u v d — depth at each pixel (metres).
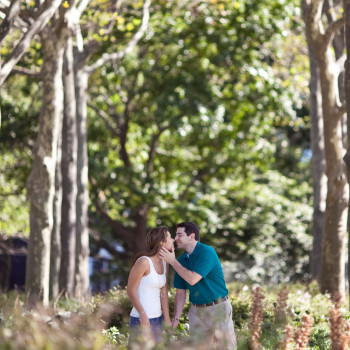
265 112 33.50
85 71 26.50
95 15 23.84
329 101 21.41
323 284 21.91
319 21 20.56
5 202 38.75
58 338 6.72
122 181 35.53
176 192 37.09
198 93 32.09
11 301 15.24
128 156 38.06
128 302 14.70
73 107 24.69
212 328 9.07
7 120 33.25
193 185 40.47
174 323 10.66
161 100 31.83
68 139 24.66
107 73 32.03
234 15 30.19
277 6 30.06
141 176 36.00
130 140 38.53
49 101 18.98
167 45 31.94
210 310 10.27
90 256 45.12
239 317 14.55
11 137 33.69
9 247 41.72
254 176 41.88
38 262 19.14
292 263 45.09
